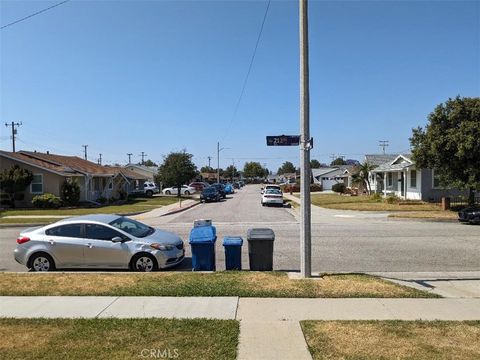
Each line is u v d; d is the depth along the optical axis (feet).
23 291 28.53
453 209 94.27
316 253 46.16
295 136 32.48
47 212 102.94
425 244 52.01
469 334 20.65
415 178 118.42
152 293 27.78
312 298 26.73
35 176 121.90
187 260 42.88
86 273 34.32
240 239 36.96
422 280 33.37
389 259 42.80
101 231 37.81
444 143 86.63
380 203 119.24
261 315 23.63
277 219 87.81
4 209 112.98
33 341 20.01
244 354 18.56
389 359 17.89
